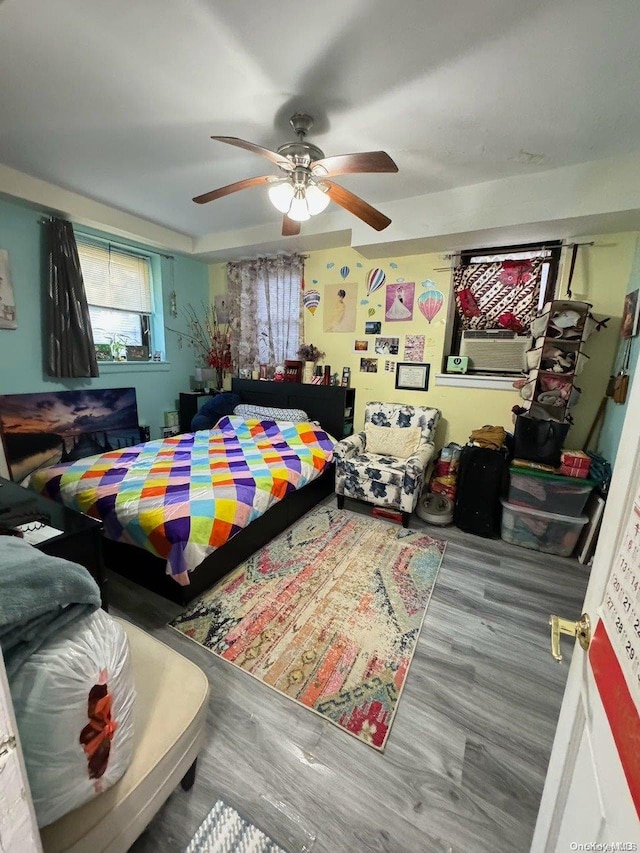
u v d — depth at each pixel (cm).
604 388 261
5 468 277
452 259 299
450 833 102
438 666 155
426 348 321
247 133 196
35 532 135
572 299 265
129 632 118
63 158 225
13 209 266
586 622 67
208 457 267
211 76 154
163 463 249
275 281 374
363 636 169
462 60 141
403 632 173
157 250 366
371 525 275
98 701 68
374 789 112
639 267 228
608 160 207
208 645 163
